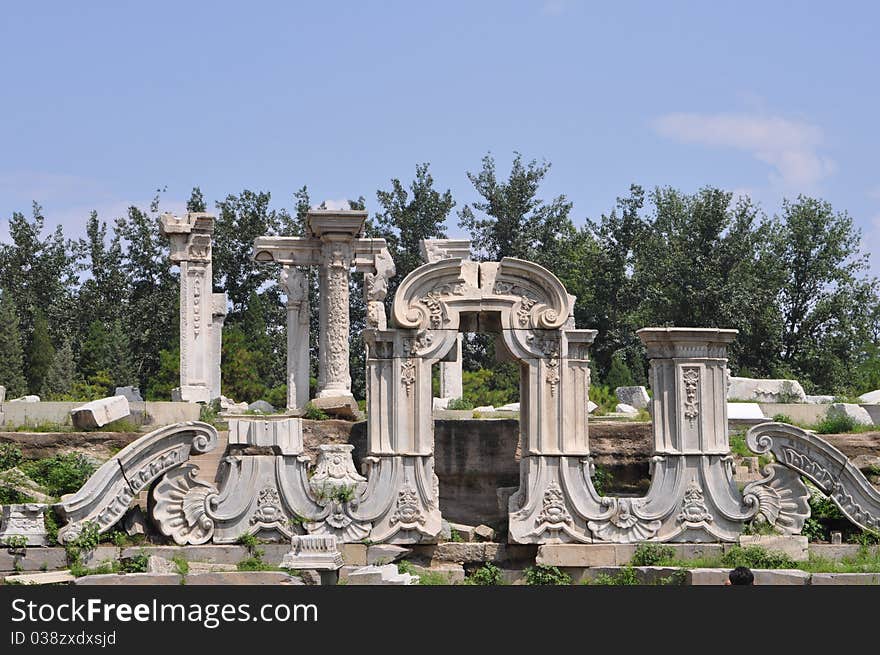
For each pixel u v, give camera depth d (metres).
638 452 32.38
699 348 28.97
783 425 28.53
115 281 71.62
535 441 28.72
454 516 31.12
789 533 28.34
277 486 28.14
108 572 25.34
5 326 59.19
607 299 67.94
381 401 28.88
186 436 27.70
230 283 70.81
